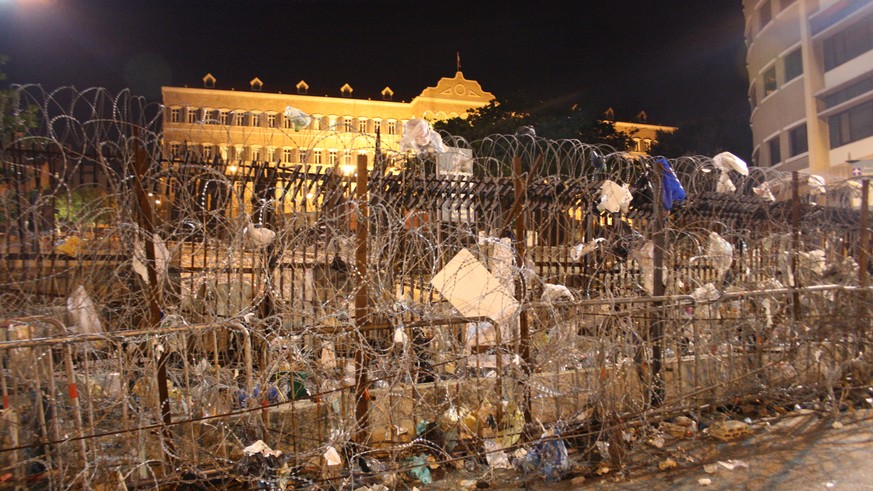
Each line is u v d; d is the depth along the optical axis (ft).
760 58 117.29
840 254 23.08
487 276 14.71
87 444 12.03
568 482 13.96
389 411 14.20
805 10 100.53
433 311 15.85
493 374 15.48
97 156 14.23
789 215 23.88
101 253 13.57
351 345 14.82
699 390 16.52
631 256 20.52
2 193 13.94
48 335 12.82
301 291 16.53
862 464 14.60
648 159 19.69
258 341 15.48
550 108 85.76
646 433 16.29
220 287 15.17
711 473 14.23
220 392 14.29
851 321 19.27
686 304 16.56
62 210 13.34
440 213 18.52
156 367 12.50
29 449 12.12
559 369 15.61
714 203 22.86
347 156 17.28
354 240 15.24
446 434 14.58
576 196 20.47
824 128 99.09
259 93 173.68
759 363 18.13
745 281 21.02
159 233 14.16
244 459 12.85
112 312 13.92
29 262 13.94
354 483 13.42
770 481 13.74
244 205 14.40
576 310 15.57
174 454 12.73
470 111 88.63
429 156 18.60
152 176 13.50
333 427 14.02
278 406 14.25
